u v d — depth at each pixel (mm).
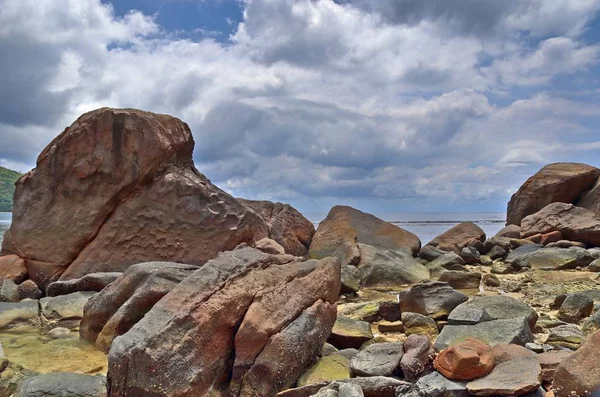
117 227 12703
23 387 6199
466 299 9484
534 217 21344
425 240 29438
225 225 12680
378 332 9148
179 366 5566
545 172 25578
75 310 9555
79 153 12953
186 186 12852
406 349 6438
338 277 7910
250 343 6062
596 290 11352
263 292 6570
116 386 5449
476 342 6043
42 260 12648
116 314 7852
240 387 5973
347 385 5680
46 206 12984
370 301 11922
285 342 6207
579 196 25141
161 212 12750
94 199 12797
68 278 12406
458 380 5625
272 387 5977
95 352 7836
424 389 5562
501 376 5559
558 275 14789
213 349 5938
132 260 12586
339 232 16781
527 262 16547
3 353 7598
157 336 5574
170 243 12602
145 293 7797
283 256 7695
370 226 17562
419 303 9617
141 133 12828
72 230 12727
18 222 13031
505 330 7254
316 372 6465
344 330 8086
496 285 13656
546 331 8555
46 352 7828
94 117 13008
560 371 5227
